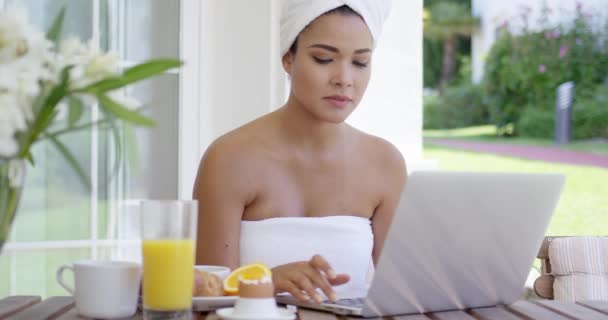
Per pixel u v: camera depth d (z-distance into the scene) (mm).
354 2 1460
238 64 2623
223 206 1524
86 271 1076
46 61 889
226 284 1152
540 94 11031
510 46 11242
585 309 1234
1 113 821
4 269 2422
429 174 1046
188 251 997
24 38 867
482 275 1198
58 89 879
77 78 883
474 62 11922
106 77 887
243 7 2617
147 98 2561
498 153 11125
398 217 1054
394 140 2943
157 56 2586
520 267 1233
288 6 1505
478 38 11875
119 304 1076
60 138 2455
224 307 1132
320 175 1584
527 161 10719
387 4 1516
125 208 2545
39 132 891
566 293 1837
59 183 2471
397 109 2945
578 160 10547
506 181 1125
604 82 10625
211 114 2623
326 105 1481
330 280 1214
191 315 1021
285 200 1565
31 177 2436
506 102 11359
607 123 10516
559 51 10805
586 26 10641
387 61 2934
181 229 992
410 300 1152
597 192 8445
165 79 2586
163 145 2582
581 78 10703
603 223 7043
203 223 1526
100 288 1071
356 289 1564
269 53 2594
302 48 1481
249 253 1539
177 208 989
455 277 1173
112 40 2531
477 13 11906
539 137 11023
